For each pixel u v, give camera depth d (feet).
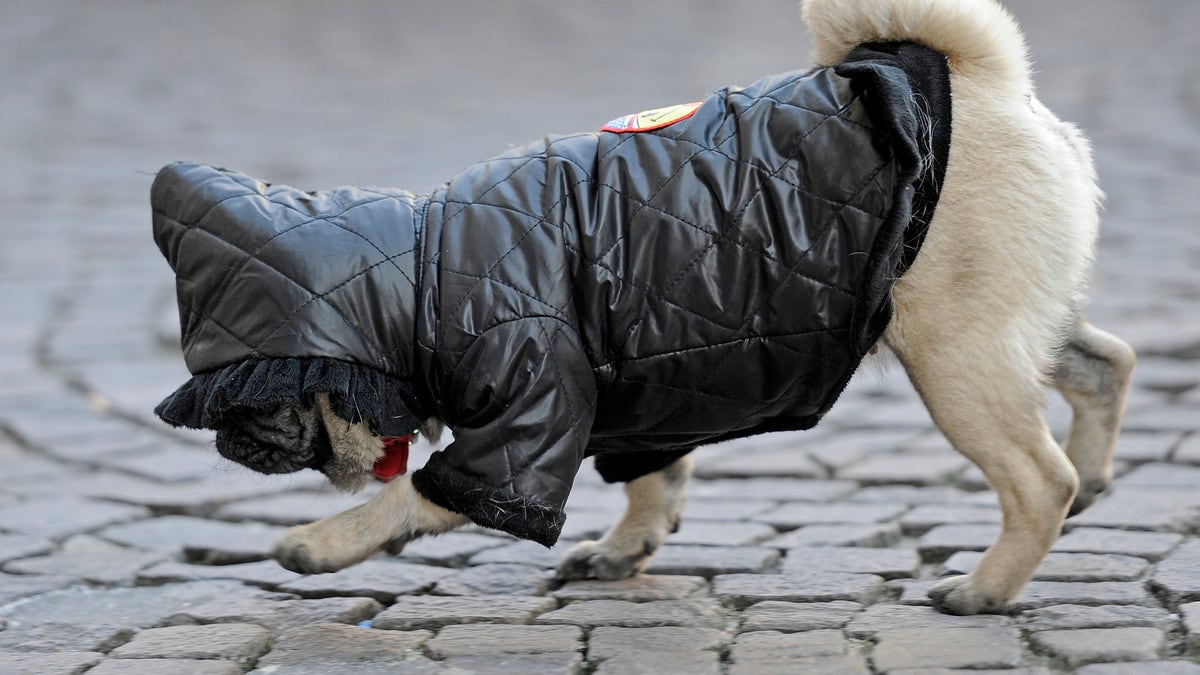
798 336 13.74
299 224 13.80
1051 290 13.99
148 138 53.67
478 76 69.72
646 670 13.30
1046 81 61.41
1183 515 17.49
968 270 13.85
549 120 54.80
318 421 14.02
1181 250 34.22
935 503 19.31
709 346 13.73
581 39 84.74
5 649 14.60
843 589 15.66
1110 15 89.15
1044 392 14.17
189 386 13.85
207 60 76.64
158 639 14.71
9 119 57.88
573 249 13.71
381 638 14.64
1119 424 16.44
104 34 86.17
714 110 14.21
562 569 16.65
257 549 18.11
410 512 14.26
